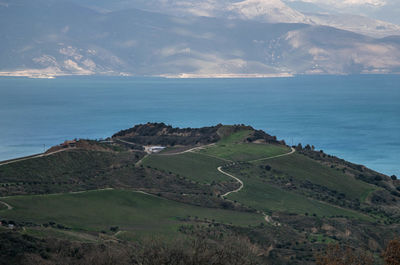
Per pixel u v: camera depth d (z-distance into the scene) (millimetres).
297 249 139875
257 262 77938
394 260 80625
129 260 79062
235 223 161875
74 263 88812
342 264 82750
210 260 73250
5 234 96625
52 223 134500
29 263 87750
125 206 171125
